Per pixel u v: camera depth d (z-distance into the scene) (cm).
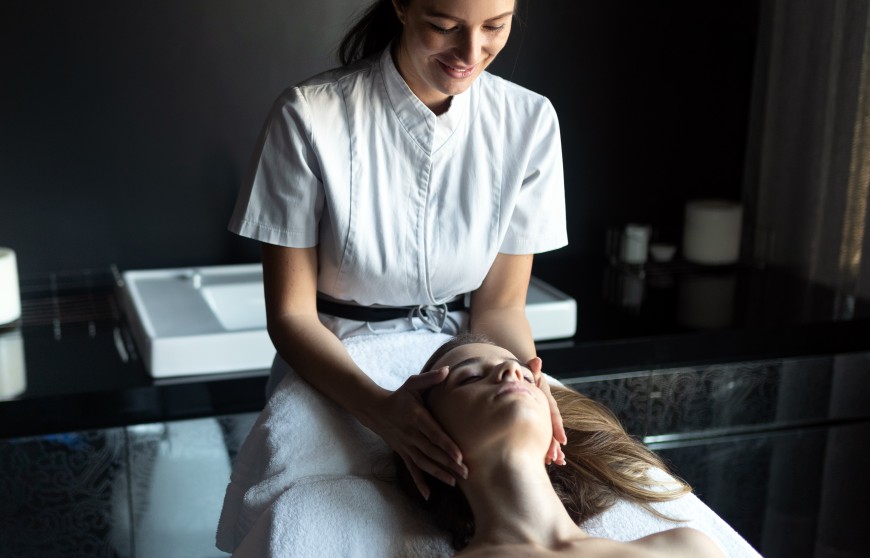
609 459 141
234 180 263
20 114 245
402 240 151
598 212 289
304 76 260
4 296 234
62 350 223
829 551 253
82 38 244
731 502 244
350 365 140
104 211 256
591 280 272
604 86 280
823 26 257
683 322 239
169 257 264
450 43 128
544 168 157
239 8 252
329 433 139
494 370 132
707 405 236
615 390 229
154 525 212
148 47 249
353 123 147
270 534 125
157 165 257
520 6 268
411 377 133
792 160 274
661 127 287
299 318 147
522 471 127
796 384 240
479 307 163
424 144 149
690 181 292
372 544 126
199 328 218
